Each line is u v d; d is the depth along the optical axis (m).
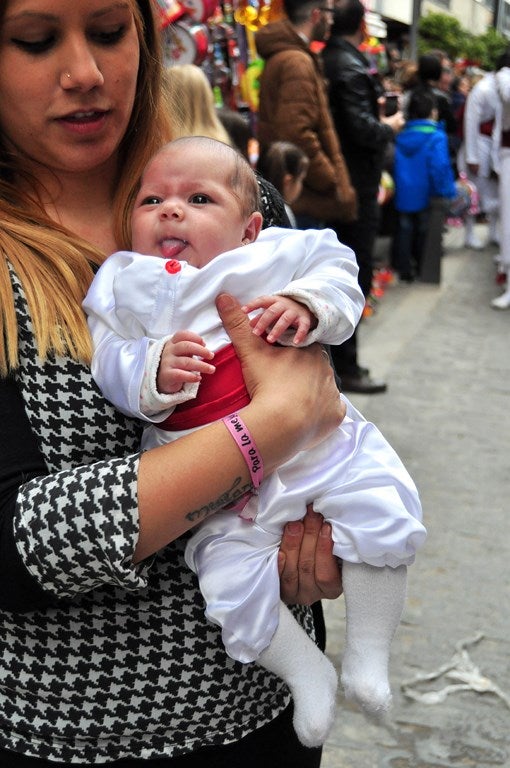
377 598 1.47
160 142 1.61
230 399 1.37
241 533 1.41
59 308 1.32
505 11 25.23
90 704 1.34
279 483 1.41
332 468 1.44
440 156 8.23
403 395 5.77
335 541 1.43
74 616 1.31
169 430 1.38
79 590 1.24
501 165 7.69
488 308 7.89
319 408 1.37
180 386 1.29
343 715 2.92
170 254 1.46
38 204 1.46
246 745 1.43
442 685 3.07
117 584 1.26
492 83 9.58
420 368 6.28
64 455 1.30
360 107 5.56
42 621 1.31
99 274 1.40
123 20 1.34
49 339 1.28
